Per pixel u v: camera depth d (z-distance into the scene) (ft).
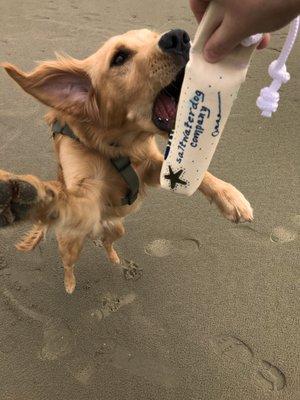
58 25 3.59
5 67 1.47
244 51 0.96
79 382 1.77
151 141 1.72
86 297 2.02
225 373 1.77
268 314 1.93
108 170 1.63
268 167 2.48
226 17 0.78
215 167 2.49
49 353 1.85
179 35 1.36
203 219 2.27
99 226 1.69
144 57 1.42
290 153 2.55
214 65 0.99
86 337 1.89
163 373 1.78
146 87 1.45
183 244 2.18
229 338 1.86
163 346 1.85
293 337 1.86
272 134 2.65
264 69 3.09
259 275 2.05
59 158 1.72
